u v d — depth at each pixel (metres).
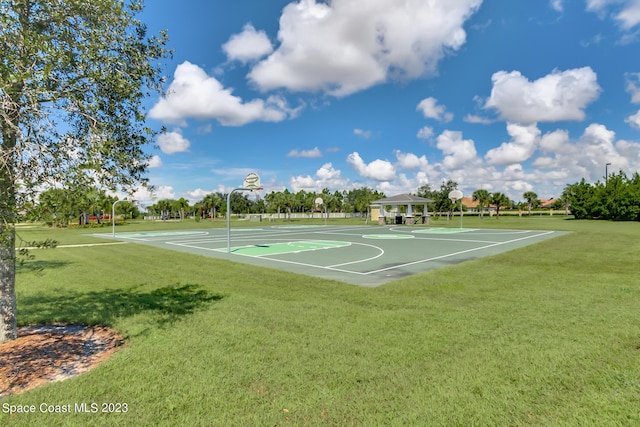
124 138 4.23
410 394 3.27
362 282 8.62
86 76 3.78
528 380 3.50
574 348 4.24
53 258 13.26
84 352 4.38
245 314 5.76
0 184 3.18
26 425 2.82
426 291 7.42
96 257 13.54
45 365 3.98
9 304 4.66
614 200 45.38
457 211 79.50
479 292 7.27
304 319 5.47
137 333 4.87
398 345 4.39
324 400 3.17
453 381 3.49
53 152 3.46
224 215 86.56
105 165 3.65
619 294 6.95
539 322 5.23
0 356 4.20
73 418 2.91
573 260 11.80
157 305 6.37
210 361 3.94
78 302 6.65
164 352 4.20
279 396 3.23
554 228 30.84
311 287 7.96
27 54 3.31
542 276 8.96
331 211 80.94
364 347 4.34
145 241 21.56
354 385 3.43
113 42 4.10
